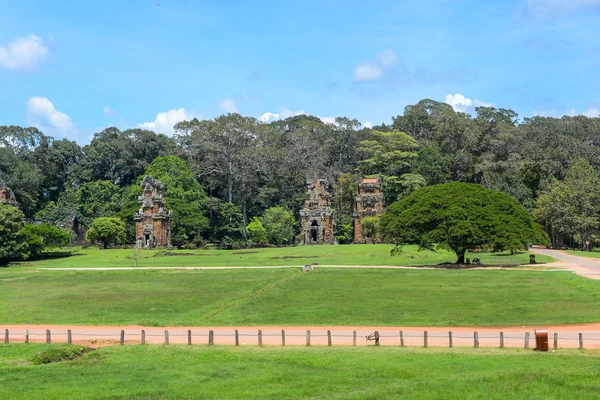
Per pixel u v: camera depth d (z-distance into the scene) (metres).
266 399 27.50
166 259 108.69
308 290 62.56
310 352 35.78
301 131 175.50
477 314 47.34
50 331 43.16
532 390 27.86
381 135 165.62
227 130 165.88
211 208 156.88
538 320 44.56
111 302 57.19
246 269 86.19
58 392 28.83
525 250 120.38
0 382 30.70
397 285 65.38
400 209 94.94
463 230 84.62
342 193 164.00
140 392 28.70
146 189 140.25
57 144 184.50
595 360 32.84
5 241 104.56
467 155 159.25
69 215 155.75
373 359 33.88
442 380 29.53
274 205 167.38
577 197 124.94
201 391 28.81
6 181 160.38
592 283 60.41
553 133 162.88
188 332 39.03
